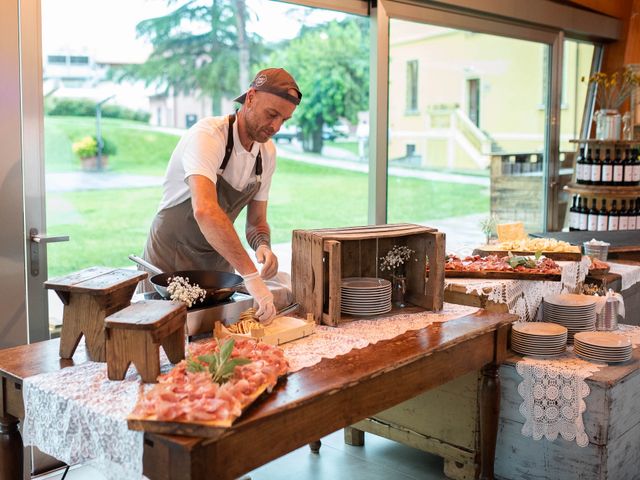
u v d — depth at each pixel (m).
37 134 3.17
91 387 1.95
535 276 3.45
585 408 2.84
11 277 3.13
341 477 3.22
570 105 6.48
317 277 2.67
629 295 4.27
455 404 3.10
